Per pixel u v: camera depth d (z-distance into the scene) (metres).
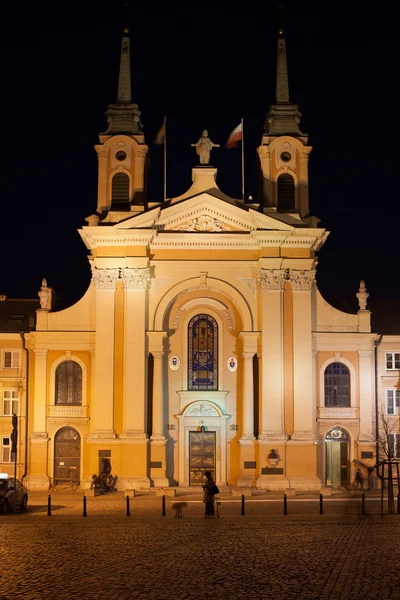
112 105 52.94
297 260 49.34
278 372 48.56
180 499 42.56
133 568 19.17
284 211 51.00
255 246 49.91
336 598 15.71
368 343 51.16
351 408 50.75
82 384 50.56
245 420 48.88
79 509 37.28
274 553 21.47
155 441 48.47
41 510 36.88
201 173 50.78
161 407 48.91
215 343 50.50
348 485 50.34
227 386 50.16
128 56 53.94
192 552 21.72
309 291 49.38
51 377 50.69
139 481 47.50
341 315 51.19
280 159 52.03
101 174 51.78
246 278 49.97
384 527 27.48
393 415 51.69
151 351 49.09
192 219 49.88
